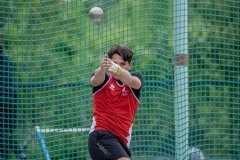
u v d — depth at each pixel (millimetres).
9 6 39312
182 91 33375
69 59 39469
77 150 35562
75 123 36344
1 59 34375
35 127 35750
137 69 39750
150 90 37656
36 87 34312
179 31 33688
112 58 26172
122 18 40406
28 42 39438
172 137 37594
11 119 33750
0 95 34031
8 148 33781
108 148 25109
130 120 26047
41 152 37438
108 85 25641
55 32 36094
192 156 35812
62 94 34812
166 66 39969
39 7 36625
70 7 40125
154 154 38188
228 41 43375
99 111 25781
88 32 39844
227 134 39750
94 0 37469
